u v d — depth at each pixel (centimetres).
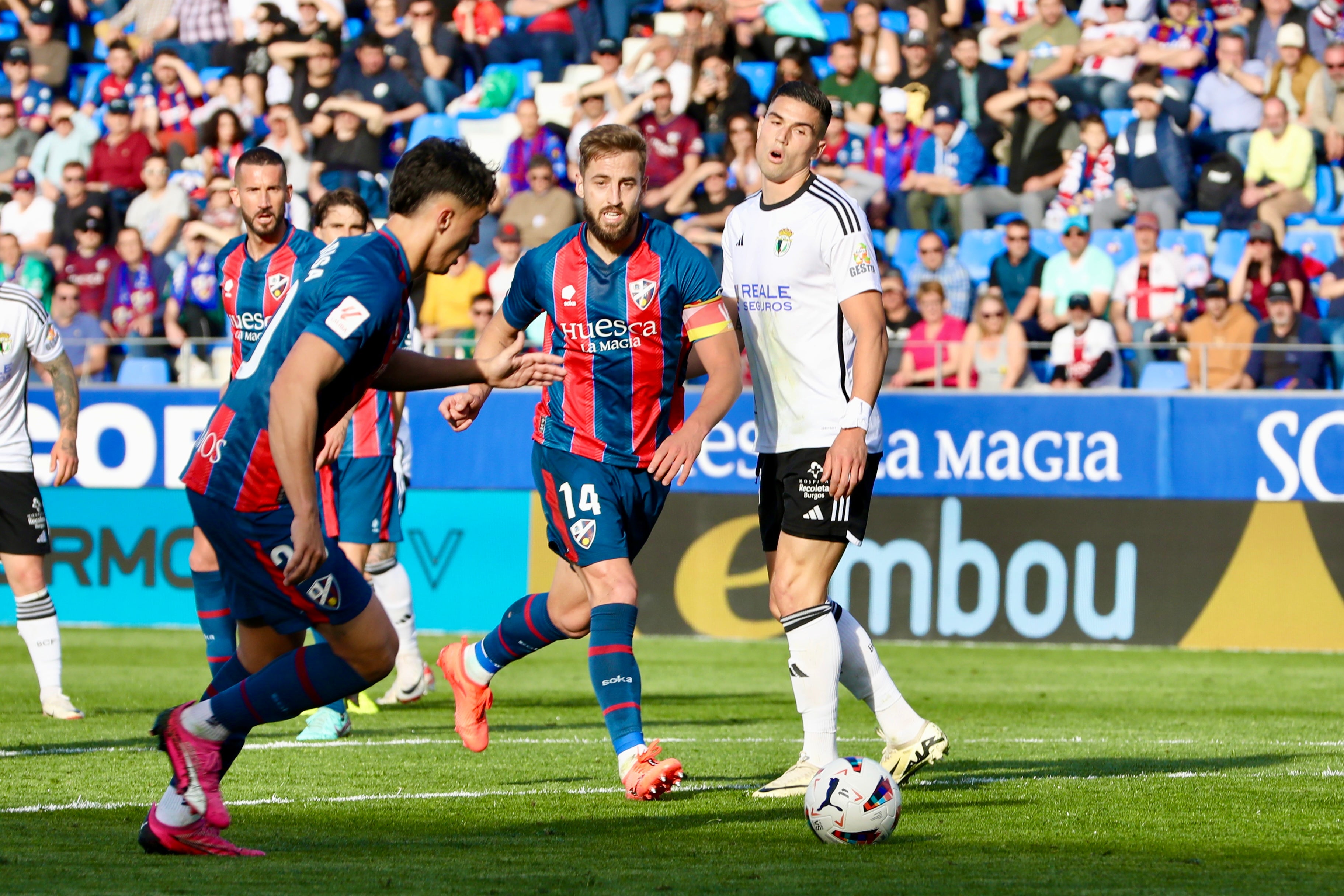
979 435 4194
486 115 5853
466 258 5000
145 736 2392
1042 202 5141
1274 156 5125
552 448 1772
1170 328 4469
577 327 1741
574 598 1839
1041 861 1368
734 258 1842
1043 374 4400
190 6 6406
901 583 4222
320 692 1376
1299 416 4072
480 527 4394
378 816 1633
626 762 1639
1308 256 5000
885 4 5869
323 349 1267
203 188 5631
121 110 5719
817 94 1770
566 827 1558
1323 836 1523
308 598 1340
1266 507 4081
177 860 1340
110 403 4541
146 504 4534
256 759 2130
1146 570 4119
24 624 2678
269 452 1321
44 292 5231
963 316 4750
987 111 5375
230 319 2191
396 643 1403
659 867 1321
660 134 5297
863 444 1694
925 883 1251
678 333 1769
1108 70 5447
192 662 3719
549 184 5050
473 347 4609
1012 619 4172
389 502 2759
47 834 1488
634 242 1745
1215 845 1462
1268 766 2095
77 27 6550
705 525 4319
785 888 1223
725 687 3319
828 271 1756
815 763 1773
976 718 2767
